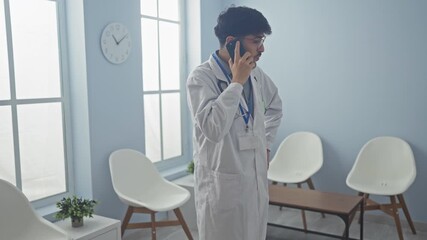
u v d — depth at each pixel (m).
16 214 2.49
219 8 4.43
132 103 3.48
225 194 1.73
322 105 4.11
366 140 3.94
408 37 3.68
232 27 1.66
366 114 3.92
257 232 1.83
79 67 3.10
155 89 3.97
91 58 3.10
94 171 3.18
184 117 4.33
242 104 1.77
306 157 4.10
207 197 1.78
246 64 1.63
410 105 3.73
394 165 3.71
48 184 3.09
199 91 1.70
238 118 1.75
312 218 4.06
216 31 1.76
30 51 2.92
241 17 1.65
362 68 3.89
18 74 2.85
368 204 3.54
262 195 1.83
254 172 1.79
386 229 3.76
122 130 3.40
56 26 3.07
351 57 3.93
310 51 4.11
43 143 3.04
